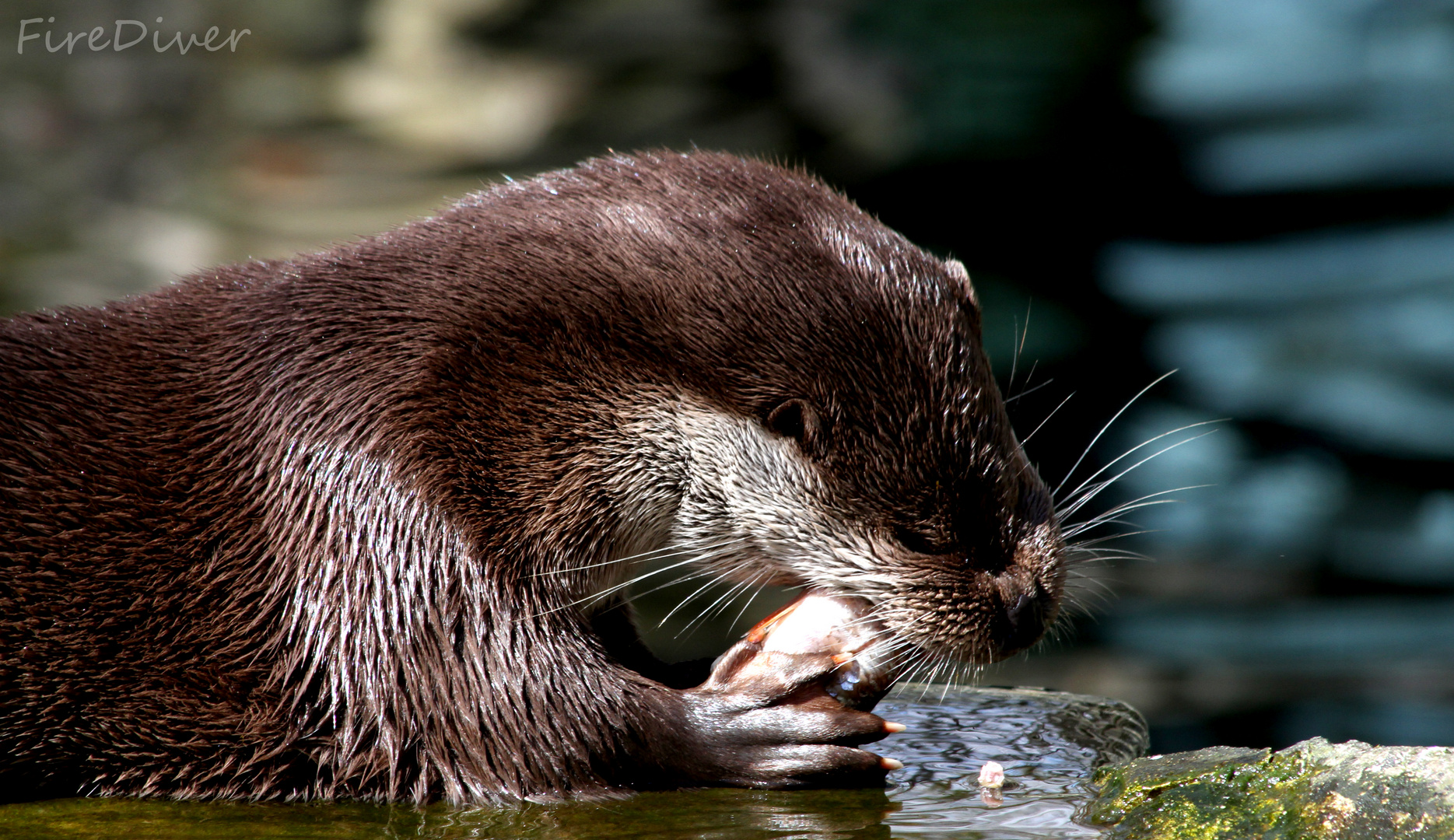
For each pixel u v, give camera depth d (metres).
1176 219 30.20
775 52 29.45
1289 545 24.58
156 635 8.21
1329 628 21.69
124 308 9.01
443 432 8.34
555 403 8.47
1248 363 27.95
